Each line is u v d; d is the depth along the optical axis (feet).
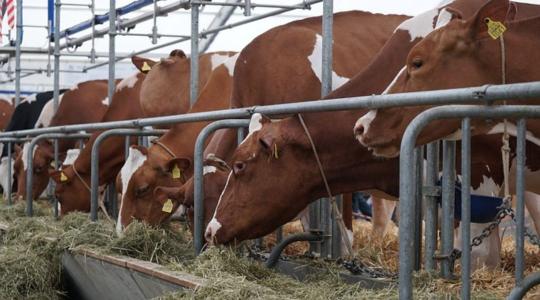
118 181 21.27
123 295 16.29
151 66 30.78
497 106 10.35
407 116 13.19
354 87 15.81
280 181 15.14
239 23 28.19
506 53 13.41
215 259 14.48
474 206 15.69
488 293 12.91
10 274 18.65
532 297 13.34
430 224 14.37
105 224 20.56
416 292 12.18
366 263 18.16
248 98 21.13
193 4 23.03
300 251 21.39
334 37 21.67
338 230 16.72
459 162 16.72
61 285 19.07
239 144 15.66
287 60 20.88
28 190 26.76
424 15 16.29
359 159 15.15
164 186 20.86
